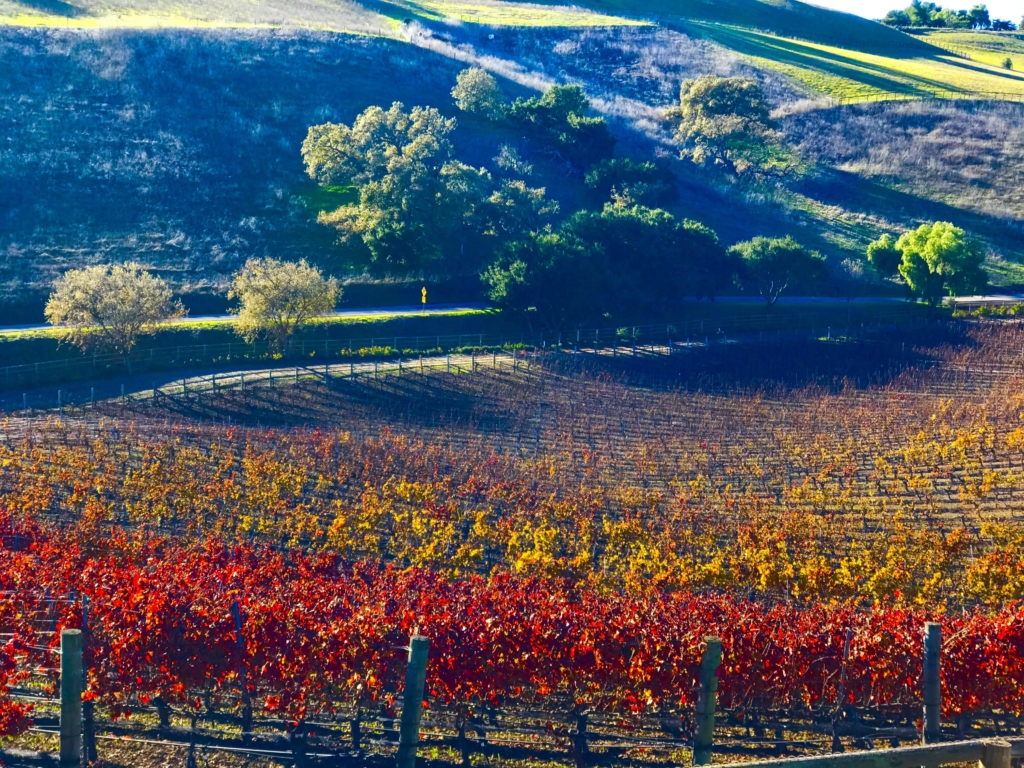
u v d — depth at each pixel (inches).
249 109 4414.4
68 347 2524.6
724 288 3585.1
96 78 4301.2
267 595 818.8
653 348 2923.2
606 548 1365.7
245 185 3841.0
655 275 3253.0
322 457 1777.8
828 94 5910.4
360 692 729.6
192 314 2960.1
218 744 717.9
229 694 780.0
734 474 1795.0
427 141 3503.9
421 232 3361.2
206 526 1413.6
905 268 3408.0
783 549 1298.0
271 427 2124.8
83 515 1344.7
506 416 2240.4
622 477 1775.3
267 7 6048.2
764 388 2568.9
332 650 721.0
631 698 721.6
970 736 748.6
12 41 4421.8
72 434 1857.8
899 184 4869.6
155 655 726.5
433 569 1277.1
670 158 4869.6
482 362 2657.5
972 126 5442.9
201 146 4023.1
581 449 1968.5
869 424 2122.3
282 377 2416.3
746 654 741.9
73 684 516.7
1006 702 748.6
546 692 740.7
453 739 724.0
